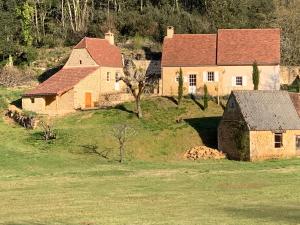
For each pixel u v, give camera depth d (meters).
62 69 187.25
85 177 112.50
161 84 181.38
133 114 161.25
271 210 73.94
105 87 185.88
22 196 91.06
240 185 98.38
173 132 149.38
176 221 66.56
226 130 140.88
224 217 69.00
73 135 148.00
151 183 103.12
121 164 129.50
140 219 68.31
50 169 123.50
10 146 143.12
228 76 179.75
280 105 140.62
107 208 78.19
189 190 94.31
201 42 186.62
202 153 139.00
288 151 136.50
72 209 77.88
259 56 180.12
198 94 176.25
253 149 134.12
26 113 168.38
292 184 98.50
